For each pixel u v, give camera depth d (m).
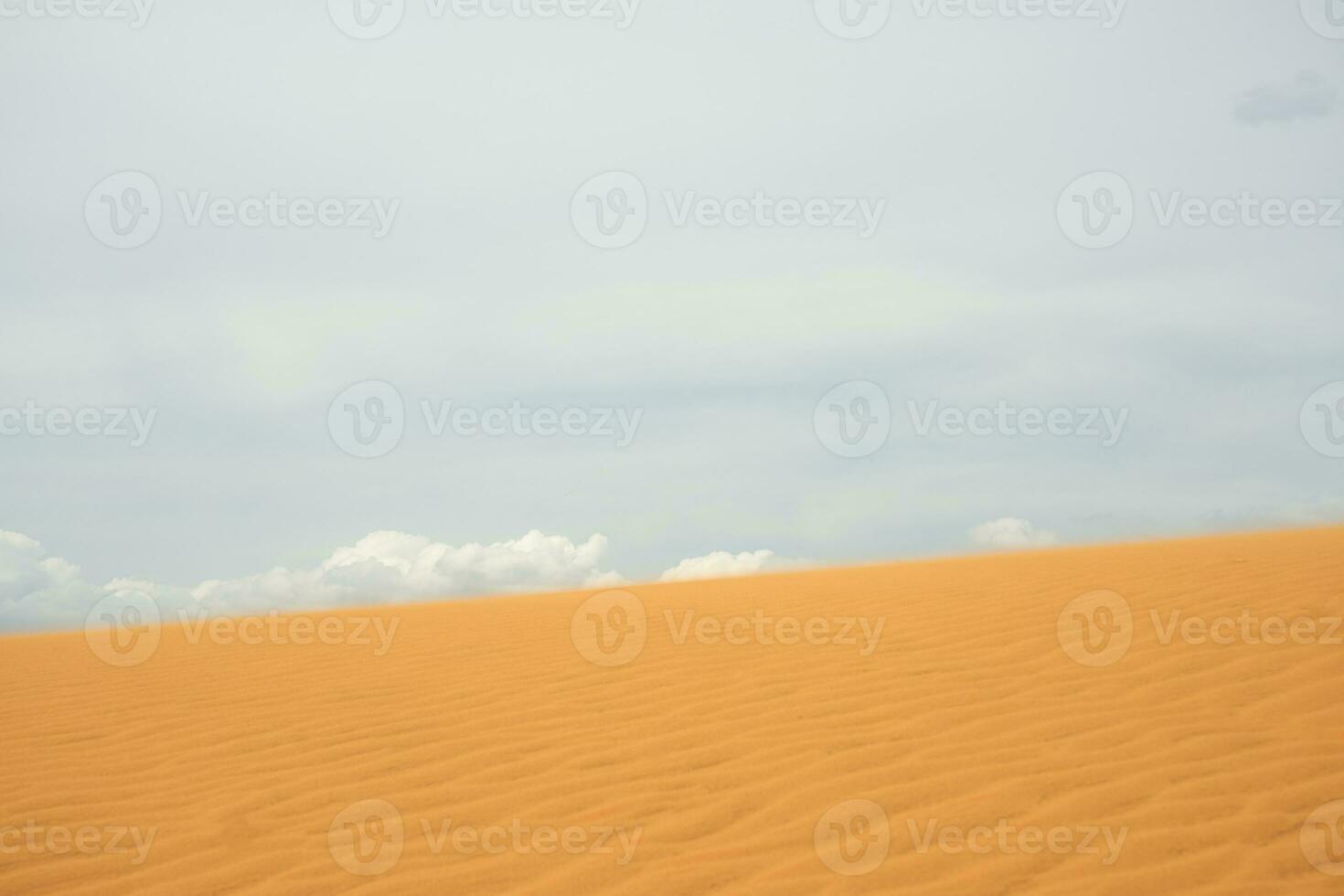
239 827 5.00
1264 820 4.23
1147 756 4.95
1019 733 5.39
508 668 7.99
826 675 6.86
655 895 4.00
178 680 8.62
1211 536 13.65
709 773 5.25
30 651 11.55
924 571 12.26
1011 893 3.82
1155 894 3.75
